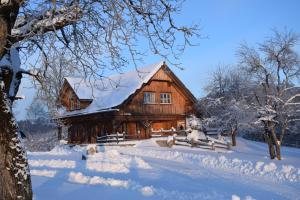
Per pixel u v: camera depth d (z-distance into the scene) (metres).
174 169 16.69
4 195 5.77
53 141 44.12
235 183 13.31
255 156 23.62
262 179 14.39
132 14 6.91
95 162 18.09
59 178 13.78
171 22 7.49
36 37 7.36
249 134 46.28
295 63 21.94
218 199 10.10
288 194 11.46
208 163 19.25
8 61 6.70
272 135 21.75
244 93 30.70
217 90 41.25
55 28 6.59
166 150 26.62
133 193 10.59
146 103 36.91
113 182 12.34
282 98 22.12
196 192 11.19
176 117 38.91
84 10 7.28
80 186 11.70
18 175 5.94
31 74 8.16
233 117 32.81
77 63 8.05
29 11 7.06
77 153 27.14
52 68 8.18
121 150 27.02
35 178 13.86
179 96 39.59
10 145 5.94
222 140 32.78
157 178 13.97
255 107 22.69
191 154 22.70
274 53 22.03
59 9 6.53
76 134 41.62
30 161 21.20
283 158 21.98
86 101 38.00
